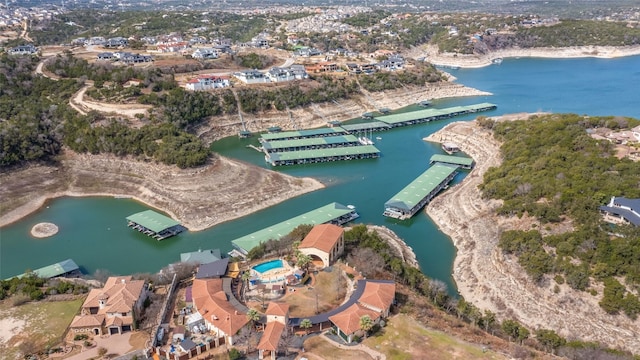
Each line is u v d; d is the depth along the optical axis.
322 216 157.50
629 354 94.94
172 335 94.44
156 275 119.00
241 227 158.62
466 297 120.81
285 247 128.75
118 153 199.75
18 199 175.75
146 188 183.00
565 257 118.19
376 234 137.62
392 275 117.81
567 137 178.00
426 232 154.50
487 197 157.38
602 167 150.88
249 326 94.06
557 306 110.94
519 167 167.62
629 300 103.94
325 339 92.62
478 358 87.62
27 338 95.31
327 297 105.62
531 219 137.12
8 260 141.62
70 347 92.50
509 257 126.88
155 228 152.75
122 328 96.56
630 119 195.62
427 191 177.88
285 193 182.75
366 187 191.50
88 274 132.88
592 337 102.94
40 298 109.19
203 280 108.44
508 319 109.31
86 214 169.62
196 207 168.50
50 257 143.00
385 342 91.62
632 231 118.44
